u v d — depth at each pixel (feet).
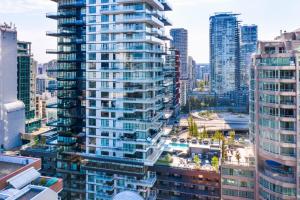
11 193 165.58
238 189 301.63
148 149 335.26
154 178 329.52
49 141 416.46
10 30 487.20
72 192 362.53
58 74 394.93
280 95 262.06
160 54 379.76
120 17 325.62
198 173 318.24
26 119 587.27
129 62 326.65
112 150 336.29
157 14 349.00
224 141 384.06
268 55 272.72
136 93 325.42
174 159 358.64
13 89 498.28
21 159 208.95
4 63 477.77
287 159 260.83
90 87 344.28
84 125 377.30
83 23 376.48
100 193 337.93
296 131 257.55
